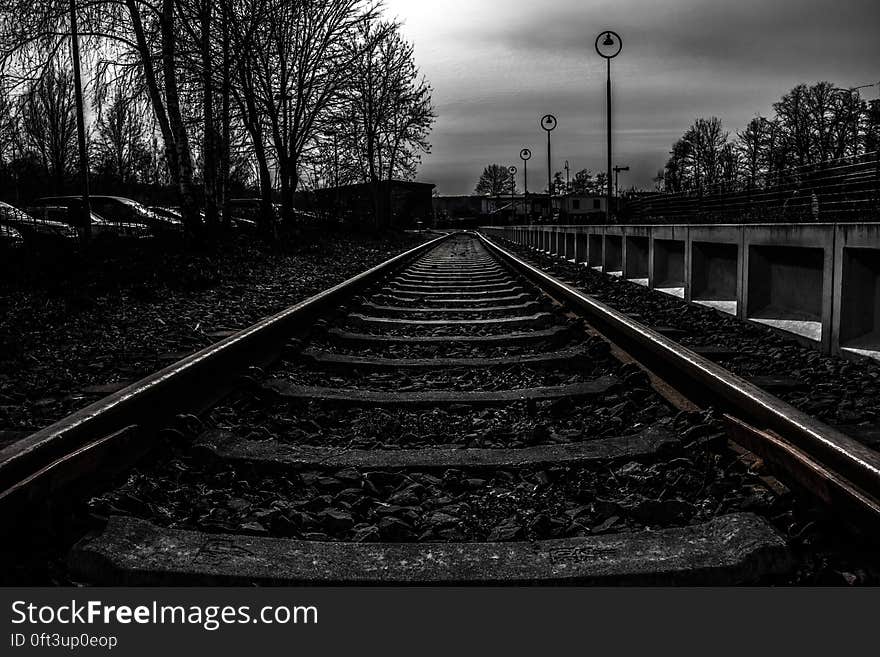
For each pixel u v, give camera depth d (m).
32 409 5.30
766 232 8.46
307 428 4.48
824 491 2.79
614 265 17.53
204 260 16.95
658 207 25.69
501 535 2.98
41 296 10.53
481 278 15.81
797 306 8.42
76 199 26.27
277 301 12.25
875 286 6.85
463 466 3.69
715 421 3.96
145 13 20.14
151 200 35.84
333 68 30.64
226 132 26.17
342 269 20.47
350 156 43.88
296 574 2.54
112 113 21.09
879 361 6.33
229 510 3.25
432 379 5.75
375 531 2.99
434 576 2.52
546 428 4.34
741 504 3.09
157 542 2.71
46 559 2.65
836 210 13.86
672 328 8.61
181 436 3.90
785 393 5.54
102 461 3.25
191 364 4.59
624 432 4.27
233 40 25.06
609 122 29.73
